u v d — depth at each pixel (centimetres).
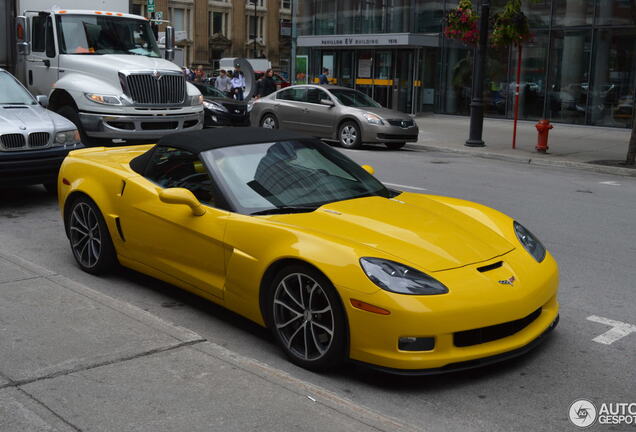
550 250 707
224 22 6825
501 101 2447
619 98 2155
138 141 1283
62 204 599
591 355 438
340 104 1678
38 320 427
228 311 507
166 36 1334
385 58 2717
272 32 7269
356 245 392
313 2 2977
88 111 1143
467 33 1677
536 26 2312
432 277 378
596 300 548
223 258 451
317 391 346
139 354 380
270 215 446
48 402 324
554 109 2308
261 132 539
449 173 1263
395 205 472
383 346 368
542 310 429
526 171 1351
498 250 424
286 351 416
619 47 2134
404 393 380
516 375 406
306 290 400
